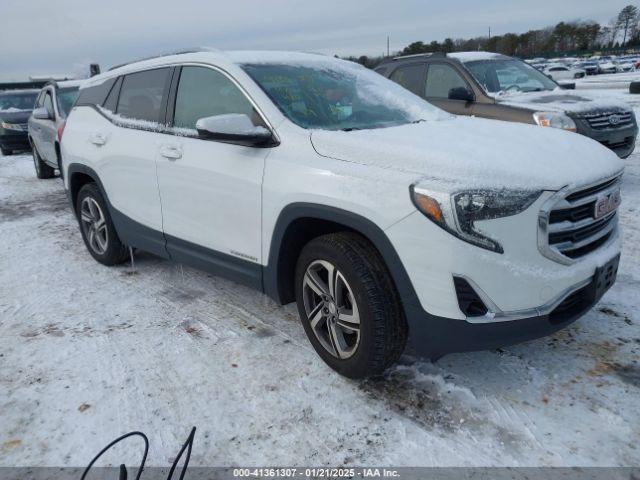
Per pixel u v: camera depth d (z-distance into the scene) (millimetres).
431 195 2334
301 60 3766
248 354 3154
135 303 3953
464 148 2631
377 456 2303
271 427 2510
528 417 2486
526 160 2539
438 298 2369
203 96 3547
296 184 2791
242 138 2949
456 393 2689
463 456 2273
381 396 2693
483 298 2328
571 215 2496
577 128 5980
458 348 2445
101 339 3402
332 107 3328
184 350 3229
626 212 5480
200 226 3504
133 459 2346
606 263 2648
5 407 2727
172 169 3598
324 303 2863
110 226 4539
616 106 6344
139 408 2688
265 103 3145
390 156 2564
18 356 3225
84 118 4711
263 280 3164
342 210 2596
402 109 3582
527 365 2889
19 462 2352
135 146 3949
